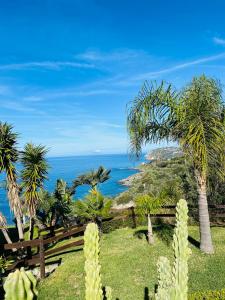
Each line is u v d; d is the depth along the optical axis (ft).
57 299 28.02
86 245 7.24
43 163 44.98
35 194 44.83
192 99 35.40
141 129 37.65
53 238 36.40
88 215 46.60
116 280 30.76
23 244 33.45
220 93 36.19
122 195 88.43
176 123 37.70
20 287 4.80
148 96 37.11
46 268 36.68
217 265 32.19
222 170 36.73
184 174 56.03
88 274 7.14
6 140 43.45
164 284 9.81
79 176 69.92
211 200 51.19
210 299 22.77
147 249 39.17
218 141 34.40
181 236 8.82
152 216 49.83
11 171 43.01
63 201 59.16
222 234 43.52
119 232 49.37
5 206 165.78
